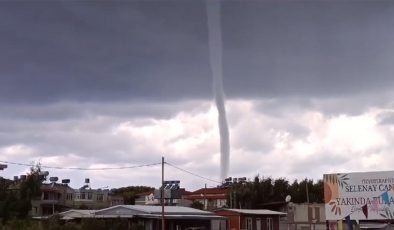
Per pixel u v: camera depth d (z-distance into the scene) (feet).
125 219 154.81
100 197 352.90
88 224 138.82
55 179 313.94
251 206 252.01
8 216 197.16
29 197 224.53
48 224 139.54
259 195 256.73
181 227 167.94
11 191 220.02
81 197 346.33
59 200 301.63
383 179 142.92
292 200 262.67
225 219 176.14
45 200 279.28
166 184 224.53
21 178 240.53
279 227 195.52
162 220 143.54
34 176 237.04
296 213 211.61
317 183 282.56
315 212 207.62
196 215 166.81
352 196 146.10
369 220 148.66
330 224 160.56
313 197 269.03
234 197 258.37
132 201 343.05
